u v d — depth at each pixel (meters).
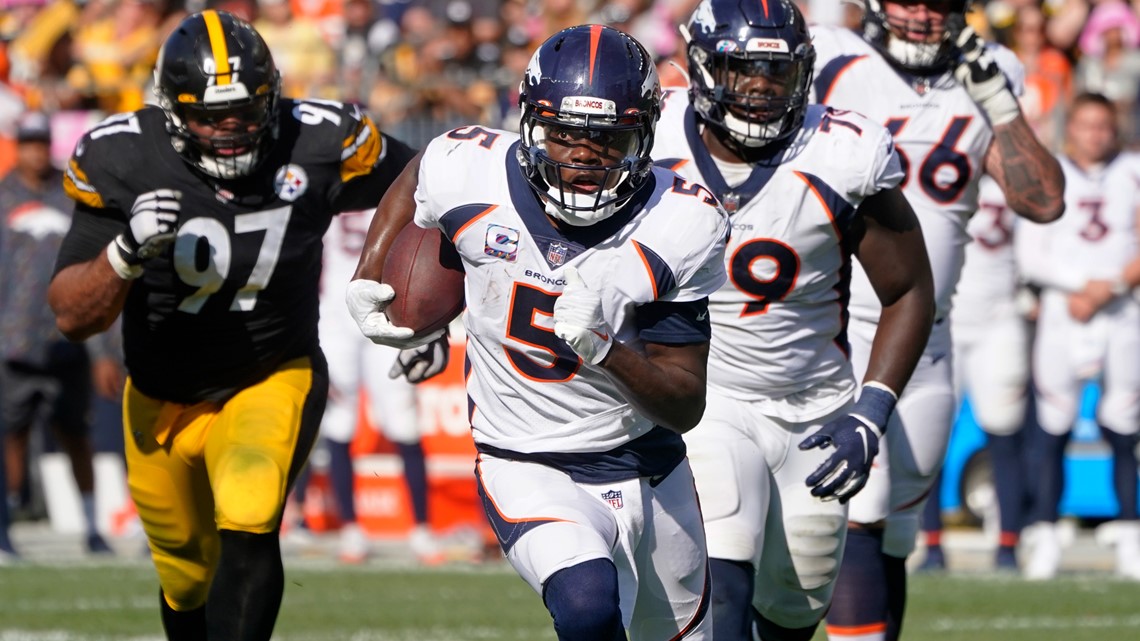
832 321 14.81
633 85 11.68
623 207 12.04
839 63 17.56
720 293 14.48
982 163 17.72
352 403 29.45
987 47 18.45
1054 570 27.41
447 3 39.62
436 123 35.69
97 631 21.81
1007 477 28.17
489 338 12.43
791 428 14.92
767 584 15.41
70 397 30.17
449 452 32.31
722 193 14.21
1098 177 27.95
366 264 13.38
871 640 16.58
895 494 17.45
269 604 14.05
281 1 39.78
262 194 15.02
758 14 13.67
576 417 12.46
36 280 29.89
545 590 11.84
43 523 36.44
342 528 29.91
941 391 17.52
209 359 15.31
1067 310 27.84
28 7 41.50
